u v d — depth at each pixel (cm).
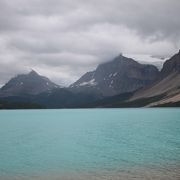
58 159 6500
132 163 5794
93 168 5491
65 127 15438
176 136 10050
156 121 17638
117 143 8875
